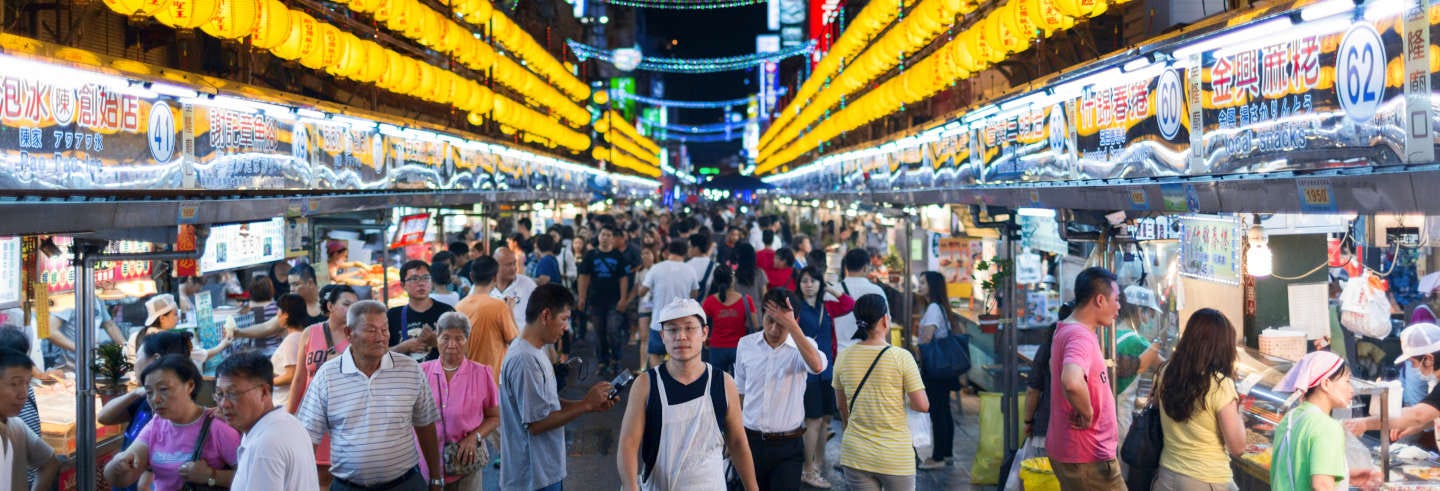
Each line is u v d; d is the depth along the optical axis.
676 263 10.44
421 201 11.48
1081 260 10.28
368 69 9.06
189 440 4.76
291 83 9.75
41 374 7.58
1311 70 3.93
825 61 17.02
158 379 4.70
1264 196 4.28
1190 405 4.88
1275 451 4.61
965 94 12.00
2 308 6.35
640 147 46.78
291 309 7.38
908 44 10.56
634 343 15.79
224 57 8.13
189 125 5.77
